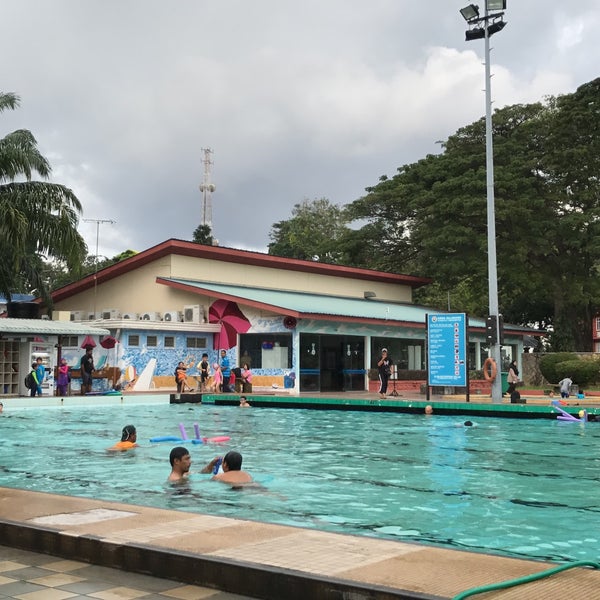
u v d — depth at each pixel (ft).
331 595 11.66
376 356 105.29
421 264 142.00
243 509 21.49
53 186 74.74
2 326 76.07
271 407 70.74
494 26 72.23
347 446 38.73
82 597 12.15
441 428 49.65
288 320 91.35
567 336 129.59
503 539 17.58
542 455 34.91
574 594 11.11
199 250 102.32
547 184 127.85
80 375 88.38
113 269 108.37
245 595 12.47
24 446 38.88
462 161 127.95
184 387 93.50
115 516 17.02
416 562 12.85
